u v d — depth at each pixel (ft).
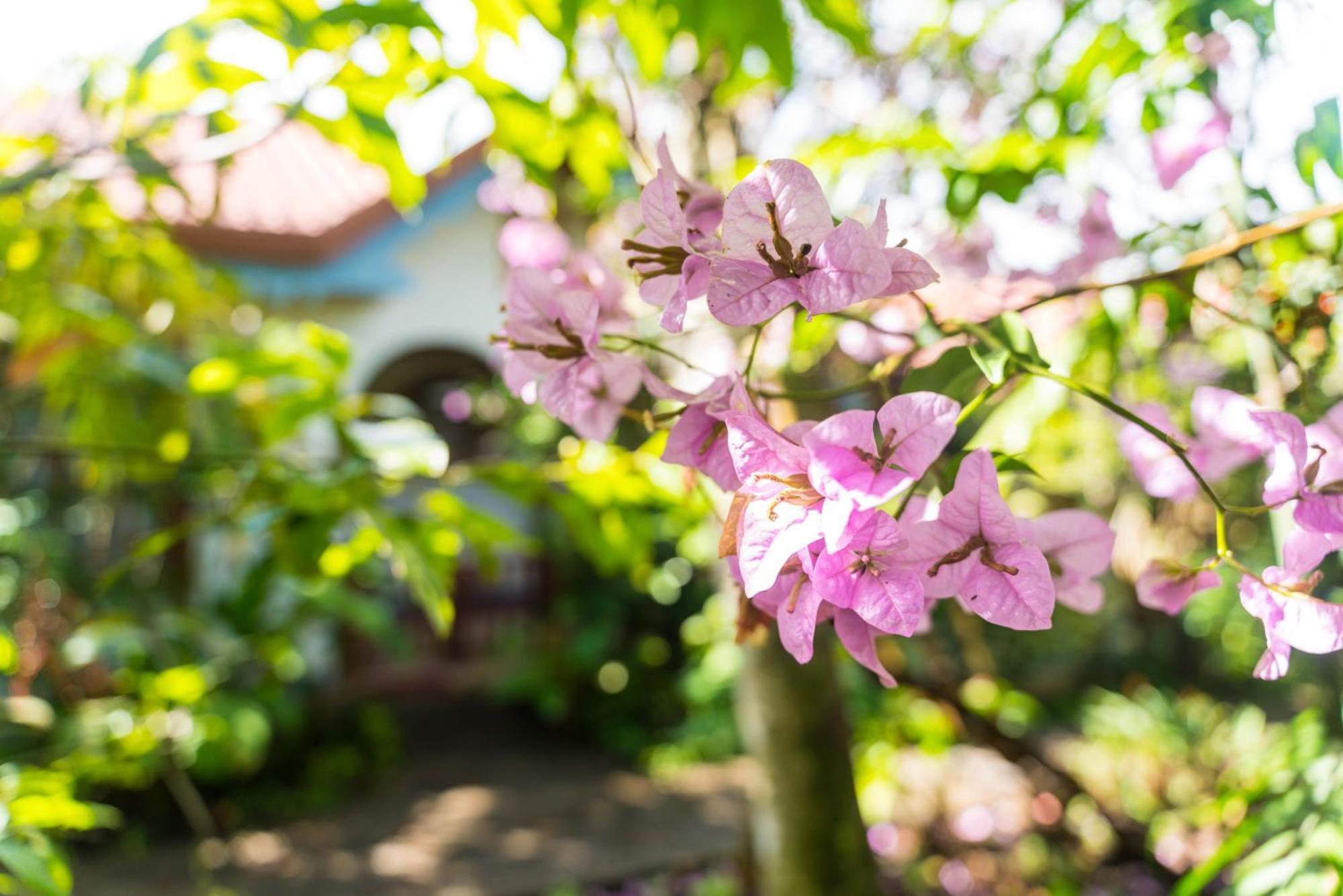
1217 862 1.43
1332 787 1.40
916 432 0.90
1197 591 1.18
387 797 8.50
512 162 2.48
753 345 1.05
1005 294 1.29
